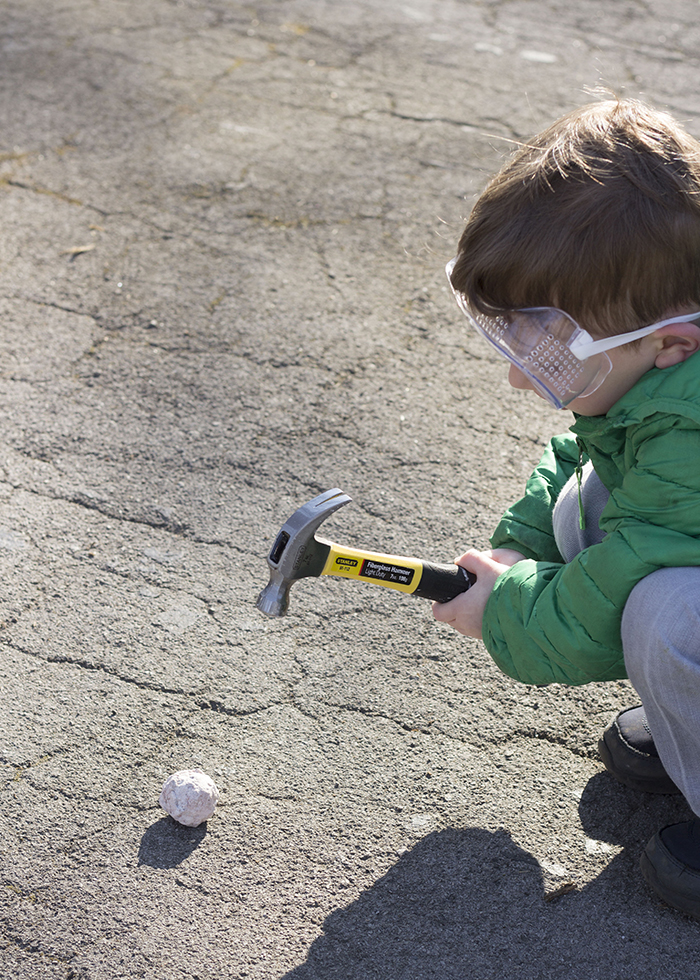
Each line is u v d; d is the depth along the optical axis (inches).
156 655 81.2
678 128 58.7
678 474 56.7
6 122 163.3
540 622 62.9
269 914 63.1
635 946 62.1
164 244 137.3
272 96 180.1
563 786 72.7
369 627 85.4
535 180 56.8
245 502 97.7
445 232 144.6
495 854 67.5
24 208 142.6
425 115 177.5
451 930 62.6
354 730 76.2
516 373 63.1
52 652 80.7
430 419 110.7
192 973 59.7
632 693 80.4
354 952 61.2
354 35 209.5
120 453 102.6
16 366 113.6
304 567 63.2
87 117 166.9
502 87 189.9
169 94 177.0
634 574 58.1
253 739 75.0
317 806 70.3
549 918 63.6
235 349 118.9
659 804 71.6
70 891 63.7
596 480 70.4
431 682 80.5
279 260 136.2
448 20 221.8
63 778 70.9
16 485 97.6
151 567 89.8
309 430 107.6
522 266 56.4
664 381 58.1
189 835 67.7
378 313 127.7
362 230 143.9
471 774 73.3
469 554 69.2
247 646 82.7
